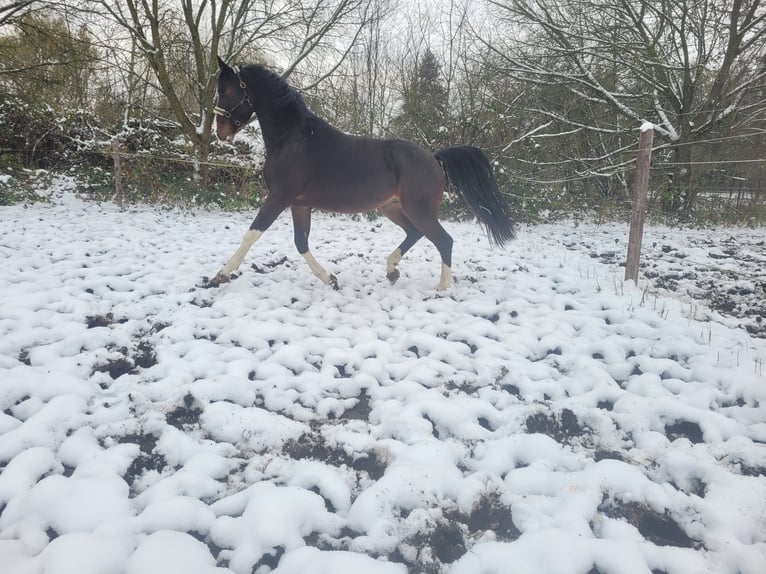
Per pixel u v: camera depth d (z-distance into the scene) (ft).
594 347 10.80
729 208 40.11
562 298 14.07
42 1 29.78
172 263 16.84
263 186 34.65
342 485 6.15
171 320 11.65
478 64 35.94
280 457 6.77
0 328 10.46
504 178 33.73
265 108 13.96
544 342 11.00
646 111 39.96
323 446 7.18
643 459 6.97
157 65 33.83
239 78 14.12
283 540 5.23
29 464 6.16
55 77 35.47
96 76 39.99
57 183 35.50
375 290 14.97
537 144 34.37
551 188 35.65
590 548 5.07
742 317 13.94
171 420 7.66
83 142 34.91
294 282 15.49
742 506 5.89
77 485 5.77
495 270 18.10
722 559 5.19
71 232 21.35
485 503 6.02
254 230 14.25
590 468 6.49
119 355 9.53
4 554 4.76
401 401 8.48
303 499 5.74
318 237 24.26
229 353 9.88
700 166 39.81
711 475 6.44
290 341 10.85
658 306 13.88
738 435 7.50
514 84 39.73
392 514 5.61
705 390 8.76
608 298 14.11
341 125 37.37
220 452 6.81
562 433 7.83
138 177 32.14
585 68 38.11
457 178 14.79
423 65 35.96
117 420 7.48
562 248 23.75
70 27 34.06
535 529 5.46
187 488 5.98
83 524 5.32
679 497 6.02
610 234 30.32
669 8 36.37
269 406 8.32
